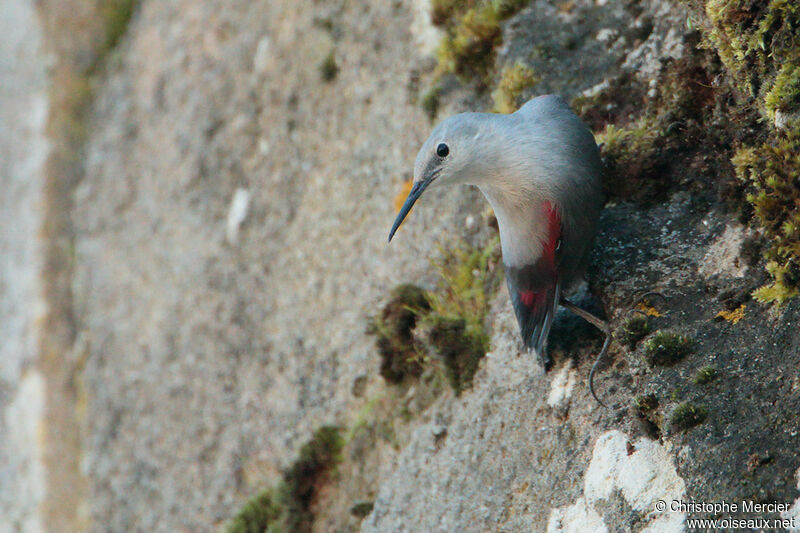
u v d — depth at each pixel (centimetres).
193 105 1210
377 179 900
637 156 662
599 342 605
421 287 816
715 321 557
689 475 503
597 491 540
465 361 724
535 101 623
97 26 1545
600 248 636
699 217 621
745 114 606
